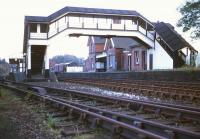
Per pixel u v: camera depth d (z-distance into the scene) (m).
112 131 8.36
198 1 26.59
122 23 46.81
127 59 57.25
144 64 50.62
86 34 45.34
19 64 59.38
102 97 16.56
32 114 12.55
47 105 14.92
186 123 10.39
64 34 44.28
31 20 42.12
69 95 20.31
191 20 27.19
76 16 44.78
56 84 33.31
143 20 47.28
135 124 8.83
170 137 7.50
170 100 18.78
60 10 44.44
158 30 47.97
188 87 22.14
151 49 48.69
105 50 64.50
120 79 34.75
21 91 22.45
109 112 10.65
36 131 9.10
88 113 10.03
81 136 8.59
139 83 28.53
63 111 12.48
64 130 9.17
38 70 45.41
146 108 12.91
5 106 15.00
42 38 43.19
